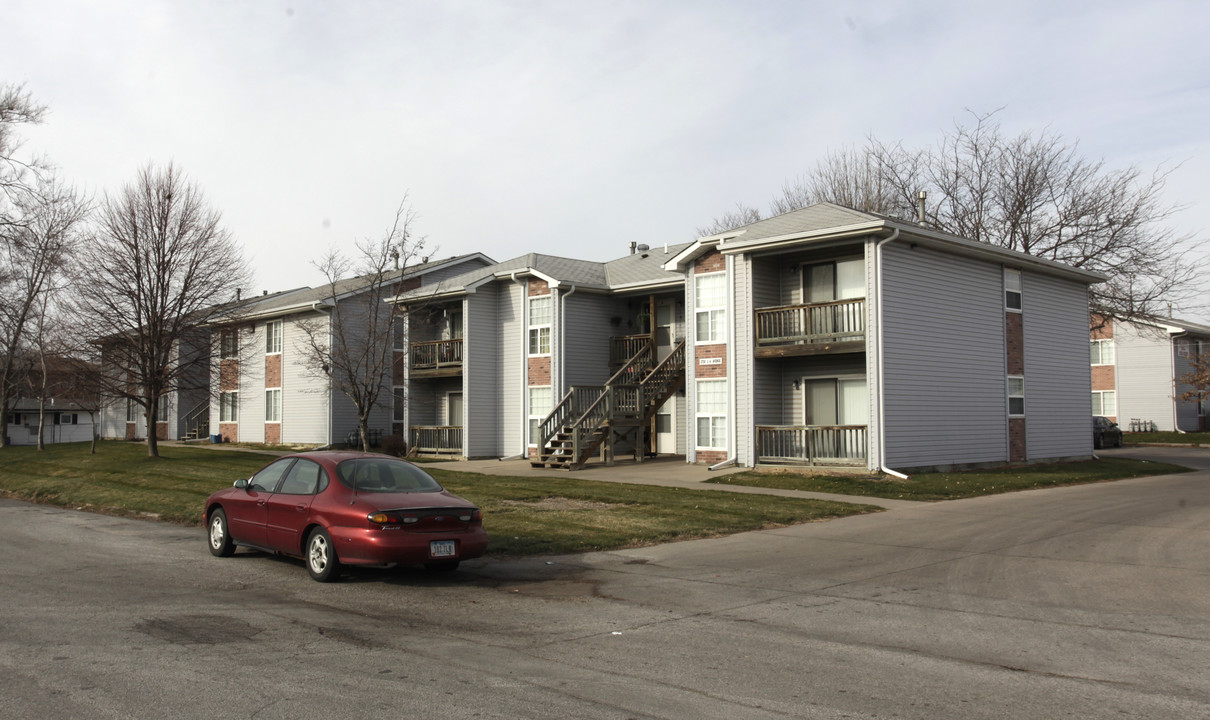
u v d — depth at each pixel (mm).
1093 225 36375
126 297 29391
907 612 8758
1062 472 24312
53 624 8117
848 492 19781
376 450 36312
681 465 26438
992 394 25719
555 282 30281
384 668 6695
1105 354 51125
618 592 9914
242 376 42281
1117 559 11680
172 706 5727
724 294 26156
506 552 12664
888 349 22344
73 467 27312
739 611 8867
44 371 35031
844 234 22219
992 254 25281
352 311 36656
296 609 8945
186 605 9062
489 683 6309
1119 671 6621
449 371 32312
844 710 5742
